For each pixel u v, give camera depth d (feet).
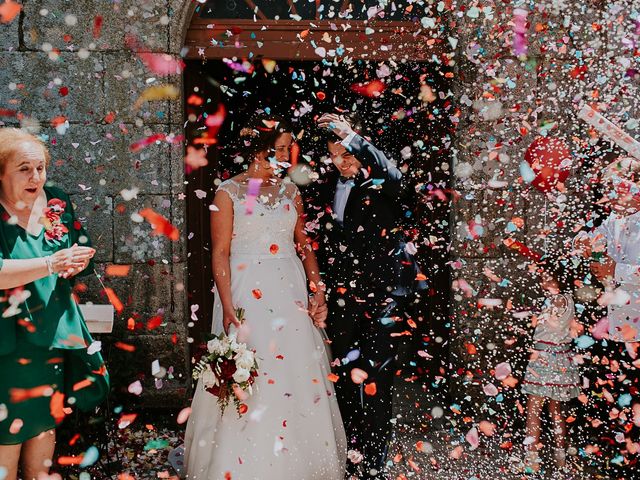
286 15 14.82
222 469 9.96
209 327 15.85
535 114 14.05
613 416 11.82
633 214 11.37
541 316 12.13
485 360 14.49
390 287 11.28
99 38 13.79
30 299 8.91
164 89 13.83
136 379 13.92
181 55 13.65
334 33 14.71
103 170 14.01
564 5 13.93
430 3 14.10
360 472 11.14
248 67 13.15
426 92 13.65
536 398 11.97
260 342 10.38
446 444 12.91
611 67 14.02
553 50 14.11
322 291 11.37
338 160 11.38
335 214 11.49
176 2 13.74
